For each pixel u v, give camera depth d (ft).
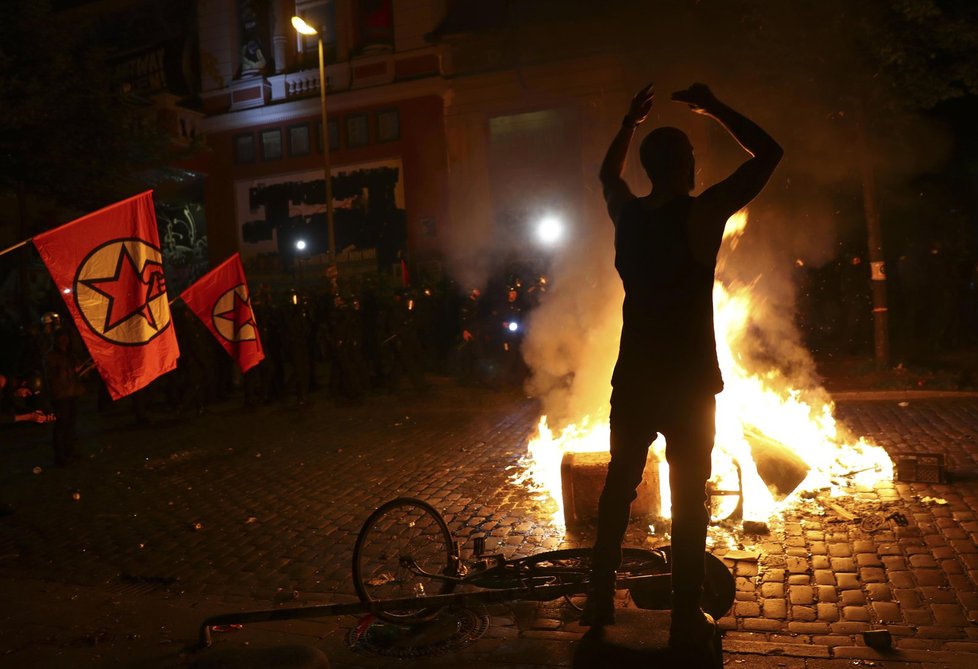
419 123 77.66
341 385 47.60
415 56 77.61
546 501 22.67
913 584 15.34
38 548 21.65
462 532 20.39
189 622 14.99
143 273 18.80
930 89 38.47
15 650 13.80
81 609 15.89
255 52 84.07
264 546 20.52
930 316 53.47
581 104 72.79
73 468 32.32
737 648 12.72
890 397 36.14
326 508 23.75
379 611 13.01
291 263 82.69
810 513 19.86
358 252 80.02
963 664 11.80
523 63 73.97
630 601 14.88
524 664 12.38
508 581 13.51
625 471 9.34
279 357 48.21
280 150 82.74
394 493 24.88
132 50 90.94
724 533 18.72
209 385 48.62
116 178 58.39
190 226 89.51
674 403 8.71
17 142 52.01
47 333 33.24
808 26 39.24
